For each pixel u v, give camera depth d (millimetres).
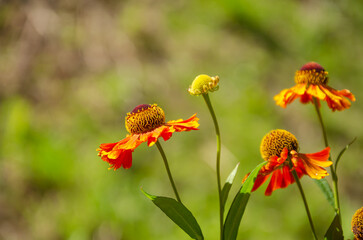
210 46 1786
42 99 1665
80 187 1440
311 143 1615
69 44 1774
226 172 1449
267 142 693
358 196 1498
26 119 1562
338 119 1668
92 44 1770
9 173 1492
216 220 1308
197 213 1346
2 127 1589
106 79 1684
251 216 1343
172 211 667
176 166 1477
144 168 1463
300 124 1652
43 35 1785
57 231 1375
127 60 1727
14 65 1740
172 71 1713
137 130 692
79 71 1726
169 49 1773
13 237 1390
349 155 1587
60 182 1458
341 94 716
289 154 674
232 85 1688
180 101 1649
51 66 1733
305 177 1455
